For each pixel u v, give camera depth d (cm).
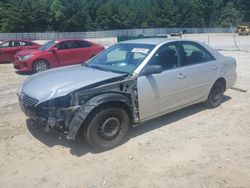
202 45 654
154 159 460
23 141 526
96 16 7881
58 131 475
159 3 8656
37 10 7206
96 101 454
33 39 5962
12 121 623
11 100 796
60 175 422
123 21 7944
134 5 8500
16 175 424
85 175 421
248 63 1426
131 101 508
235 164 446
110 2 7950
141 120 534
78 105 455
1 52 1633
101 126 476
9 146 508
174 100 578
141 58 541
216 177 412
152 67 520
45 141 525
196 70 611
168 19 8581
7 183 407
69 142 518
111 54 601
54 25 7556
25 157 472
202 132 559
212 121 612
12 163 455
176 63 581
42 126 494
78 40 1388
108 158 465
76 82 486
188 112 663
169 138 532
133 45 589
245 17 9962
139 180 407
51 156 473
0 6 6975
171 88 563
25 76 1220
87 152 484
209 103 681
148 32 7325
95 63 600
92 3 7856
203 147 498
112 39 5456
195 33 8012
